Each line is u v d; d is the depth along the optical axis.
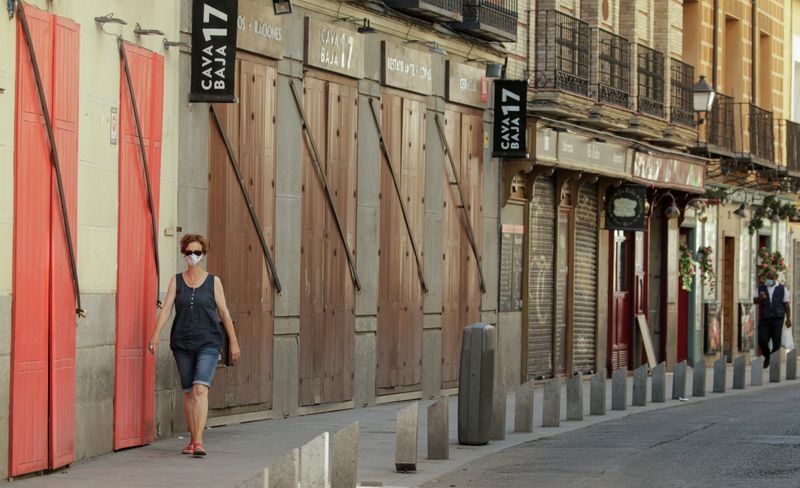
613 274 38.62
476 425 20.78
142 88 19.34
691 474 17.23
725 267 48.69
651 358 40.00
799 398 30.36
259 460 18.23
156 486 15.80
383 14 27.30
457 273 30.69
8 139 15.48
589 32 35.28
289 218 24.06
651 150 39.06
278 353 23.75
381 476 17.33
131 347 18.98
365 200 26.88
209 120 21.59
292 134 24.14
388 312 27.77
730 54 50.00
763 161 49.19
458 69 30.45
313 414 24.95
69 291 16.94
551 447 20.64
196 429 18.56
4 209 15.42
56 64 16.56
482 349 20.77
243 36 22.33
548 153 33.03
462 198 30.84
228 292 22.16
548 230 34.81
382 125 27.47
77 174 17.22
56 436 16.64
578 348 36.66
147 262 19.48
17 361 15.72
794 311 55.97
